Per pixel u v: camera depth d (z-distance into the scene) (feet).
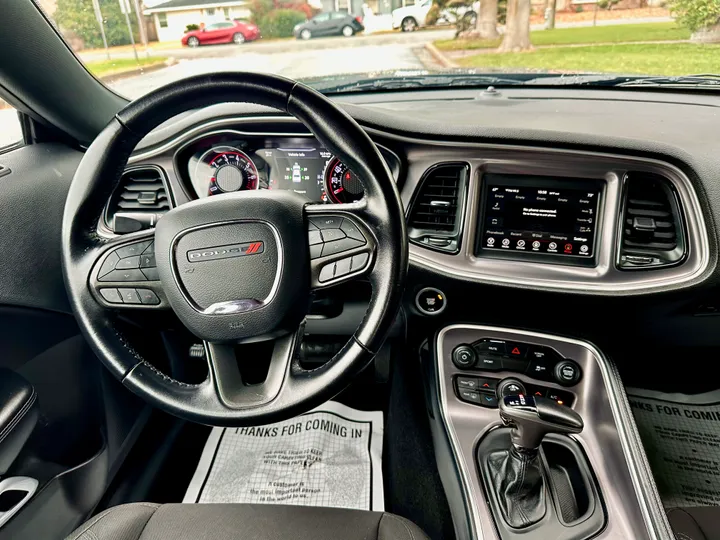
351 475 4.31
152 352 4.38
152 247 2.50
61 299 3.70
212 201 2.45
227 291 2.38
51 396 3.72
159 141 3.66
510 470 3.44
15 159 3.78
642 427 4.92
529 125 3.80
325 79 5.04
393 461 4.40
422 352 4.49
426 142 3.55
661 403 5.18
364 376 5.07
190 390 2.44
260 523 2.66
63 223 2.44
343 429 4.79
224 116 3.58
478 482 3.62
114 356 2.44
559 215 3.63
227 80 2.22
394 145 3.58
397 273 2.37
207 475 4.36
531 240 3.72
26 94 3.73
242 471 4.38
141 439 4.54
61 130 4.10
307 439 4.68
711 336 3.96
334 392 2.37
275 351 2.48
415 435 4.60
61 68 3.88
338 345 4.53
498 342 4.08
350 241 2.40
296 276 2.39
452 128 3.48
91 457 3.90
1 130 3.96
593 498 3.50
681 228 3.45
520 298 3.80
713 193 3.29
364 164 2.29
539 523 3.37
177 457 4.51
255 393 2.41
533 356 4.04
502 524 3.41
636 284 3.58
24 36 3.56
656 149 3.30
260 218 2.38
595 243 3.62
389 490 4.15
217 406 2.37
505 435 3.84
